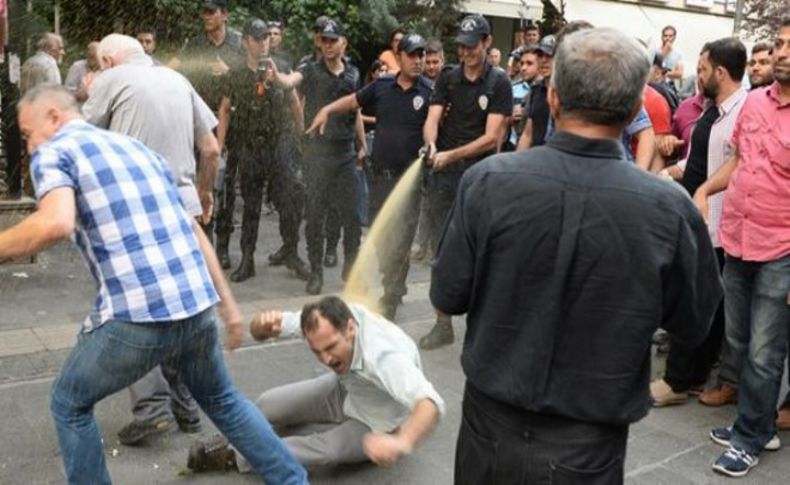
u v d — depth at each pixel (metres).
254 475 3.03
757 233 3.16
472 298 1.75
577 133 1.66
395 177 5.06
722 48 3.73
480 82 4.51
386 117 5.03
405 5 9.34
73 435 2.40
